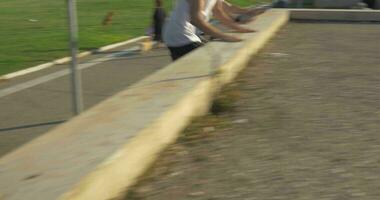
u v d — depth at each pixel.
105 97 13.05
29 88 14.07
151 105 5.32
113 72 16.52
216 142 5.32
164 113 5.04
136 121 4.79
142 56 19.70
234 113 6.29
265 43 11.31
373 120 6.02
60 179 3.55
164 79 6.46
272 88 7.45
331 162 4.81
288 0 38.75
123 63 18.23
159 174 4.55
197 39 8.54
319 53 10.41
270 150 5.11
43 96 13.06
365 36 13.13
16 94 13.35
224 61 7.57
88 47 21.31
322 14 16.83
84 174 3.62
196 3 8.02
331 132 5.62
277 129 5.71
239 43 9.05
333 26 15.54
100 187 3.73
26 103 12.33
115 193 3.97
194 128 5.69
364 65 9.23
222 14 10.02
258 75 8.30
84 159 3.88
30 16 32.41
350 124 5.88
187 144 5.27
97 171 3.71
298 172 4.59
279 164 4.77
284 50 10.73
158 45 21.48
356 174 4.55
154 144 4.75
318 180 4.43
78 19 31.00
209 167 4.71
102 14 34.28
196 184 4.36
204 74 6.71
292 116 6.16
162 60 18.75
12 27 27.25
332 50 10.84
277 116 6.16
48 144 4.23
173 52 8.61
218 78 6.90
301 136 5.49
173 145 5.23
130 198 4.09
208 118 6.09
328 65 9.19
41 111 11.53
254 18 12.88
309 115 6.20
